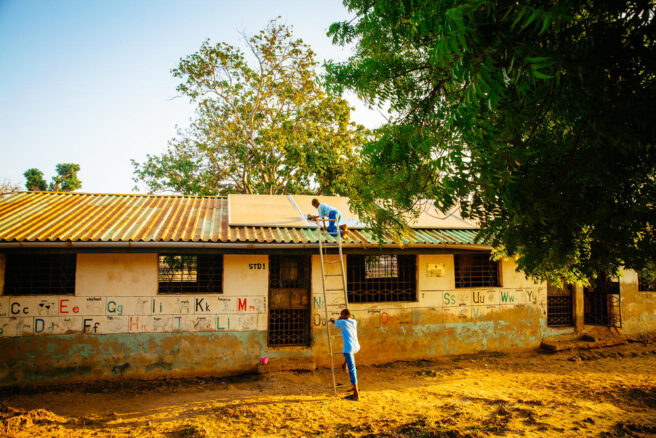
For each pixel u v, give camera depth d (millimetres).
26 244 7383
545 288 10992
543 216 4172
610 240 4617
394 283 10156
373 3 4996
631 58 3379
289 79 22828
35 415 6395
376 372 9062
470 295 10430
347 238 9133
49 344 8070
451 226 10711
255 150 21438
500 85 3213
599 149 3793
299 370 8805
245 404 6918
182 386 8109
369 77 5168
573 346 10734
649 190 4266
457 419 6105
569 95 3553
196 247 8211
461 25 2812
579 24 3512
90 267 8359
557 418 6129
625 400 6906
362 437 5535
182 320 8656
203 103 22750
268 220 9719
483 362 9828
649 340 11586
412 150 4633
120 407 6984
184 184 21859
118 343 8359
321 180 20797
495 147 3773
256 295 9031
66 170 46875
